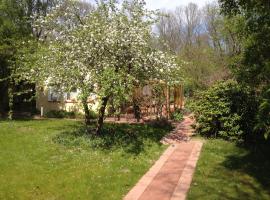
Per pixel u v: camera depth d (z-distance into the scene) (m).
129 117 19.86
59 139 13.23
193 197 7.63
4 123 18.67
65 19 13.61
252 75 8.96
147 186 8.36
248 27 8.71
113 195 7.74
